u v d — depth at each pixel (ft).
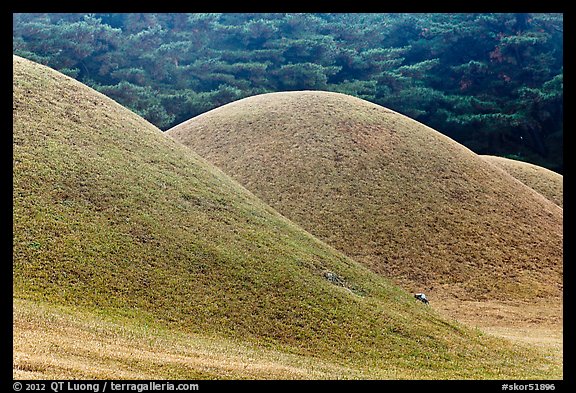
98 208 163.43
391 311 163.94
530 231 281.95
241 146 320.70
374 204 272.31
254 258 166.61
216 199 197.98
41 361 90.53
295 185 283.18
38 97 210.59
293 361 123.85
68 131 197.57
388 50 633.61
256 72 586.86
